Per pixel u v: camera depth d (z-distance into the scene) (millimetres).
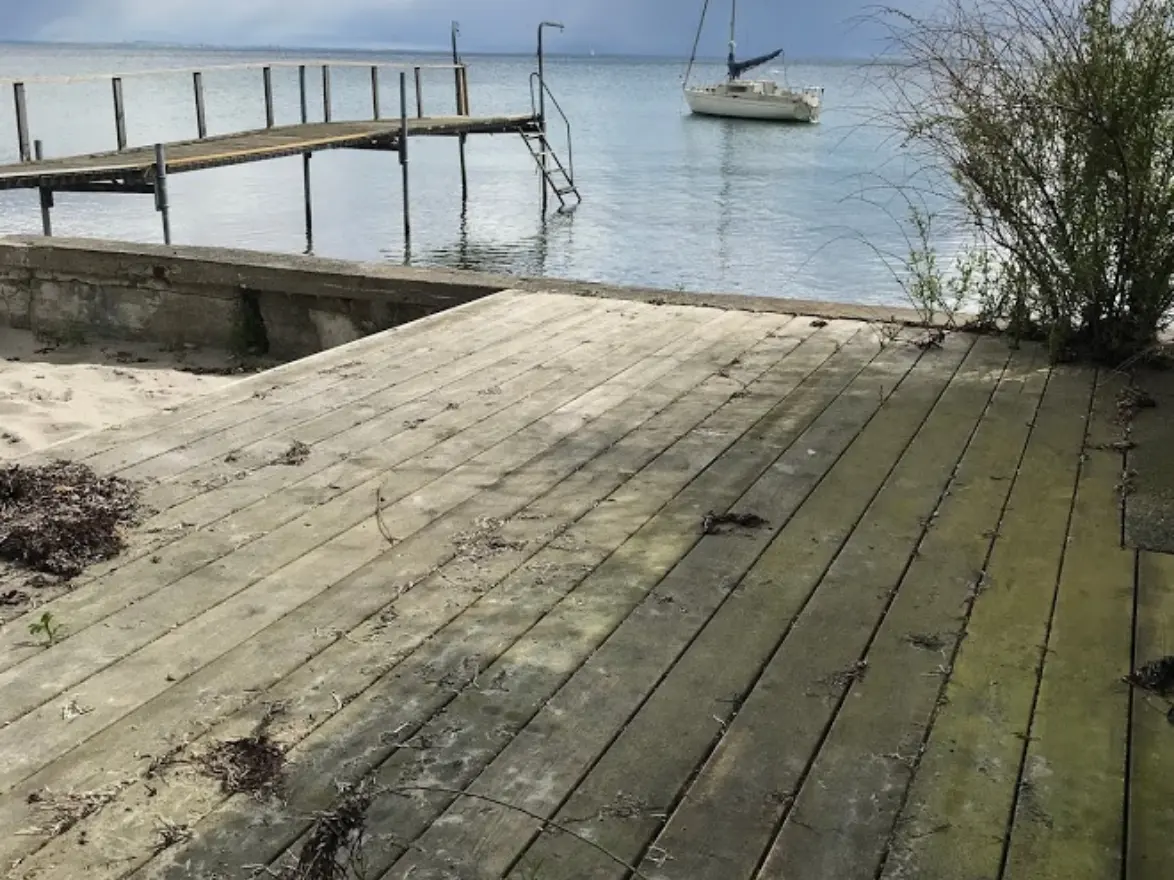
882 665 2209
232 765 1890
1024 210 4516
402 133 15461
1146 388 4082
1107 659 2234
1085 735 1982
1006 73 4441
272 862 1672
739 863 1669
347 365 4281
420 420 3660
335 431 3543
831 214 17109
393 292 5832
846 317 5098
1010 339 4723
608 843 1708
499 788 1834
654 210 17969
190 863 1667
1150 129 4215
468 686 2135
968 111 4500
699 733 1987
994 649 2270
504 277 5863
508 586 2539
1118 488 3117
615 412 3756
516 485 3127
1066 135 4344
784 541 2770
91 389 5488
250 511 2932
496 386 4031
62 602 2455
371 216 17516
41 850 1690
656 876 1642
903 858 1681
